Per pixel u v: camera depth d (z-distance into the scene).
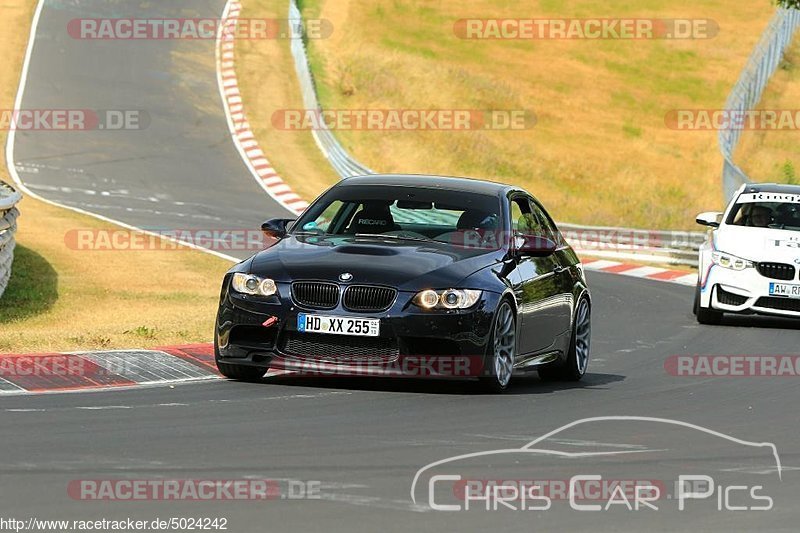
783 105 170.25
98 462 23.44
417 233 36.16
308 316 32.84
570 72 182.38
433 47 185.50
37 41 155.25
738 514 20.97
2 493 20.81
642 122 166.62
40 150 118.75
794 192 61.94
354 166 118.88
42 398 30.64
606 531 19.59
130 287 61.75
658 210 135.12
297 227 36.91
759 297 56.94
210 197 107.44
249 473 22.91
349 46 175.38
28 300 56.75
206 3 180.00
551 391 36.03
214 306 57.00
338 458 24.53
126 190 106.81
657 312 63.31
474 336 33.00
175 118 135.12
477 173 139.62
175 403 30.50
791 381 40.12
